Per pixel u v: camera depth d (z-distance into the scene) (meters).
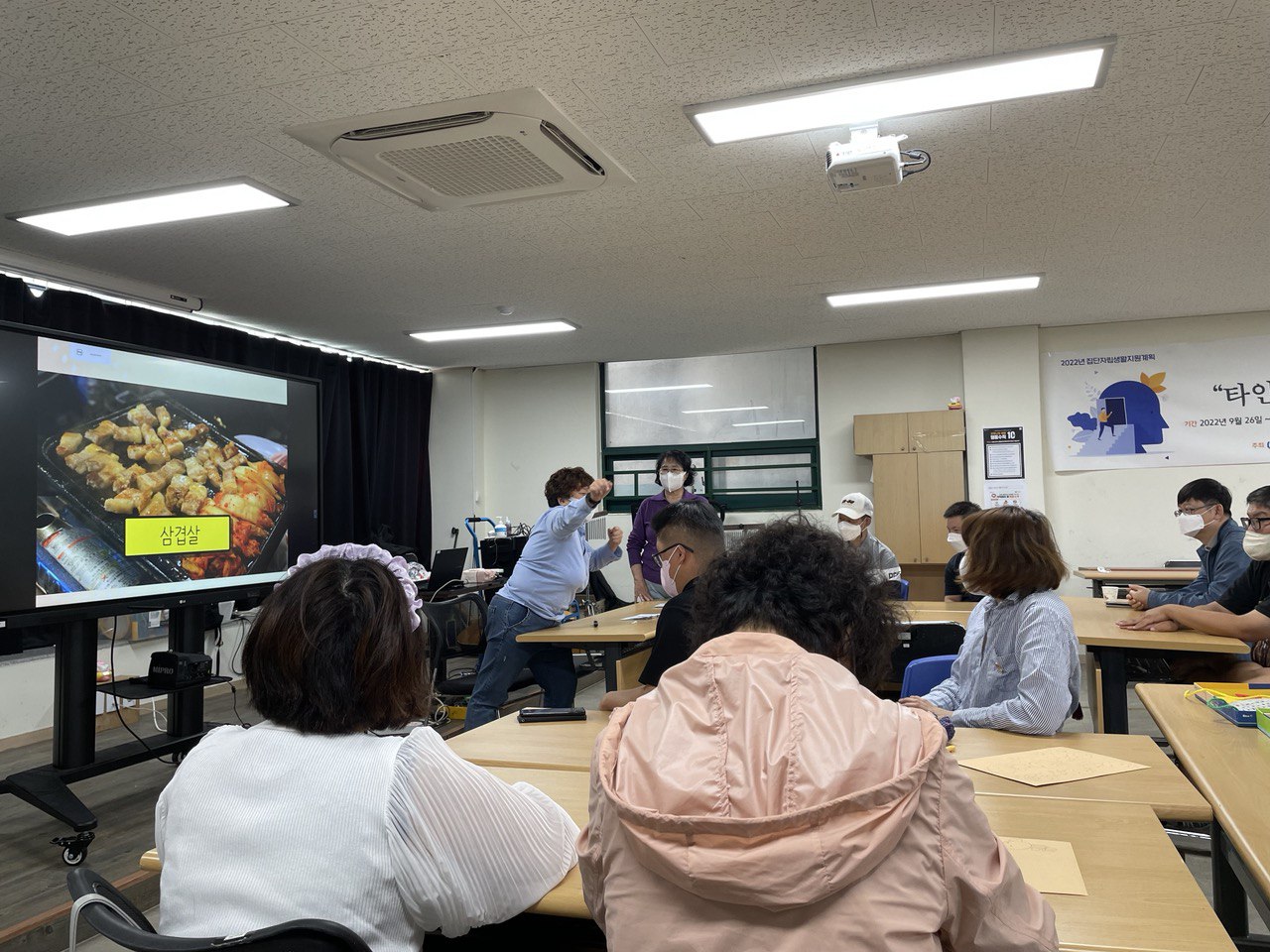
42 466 3.07
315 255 4.52
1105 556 6.58
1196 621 3.06
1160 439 6.50
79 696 3.24
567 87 2.79
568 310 5.86
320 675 1.06
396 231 4.17
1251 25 2.48
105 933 0.95
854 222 4.18
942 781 0.79
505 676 3.79
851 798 0.72
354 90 2.77
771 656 0.87
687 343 7.05
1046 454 6.76
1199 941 1.02
